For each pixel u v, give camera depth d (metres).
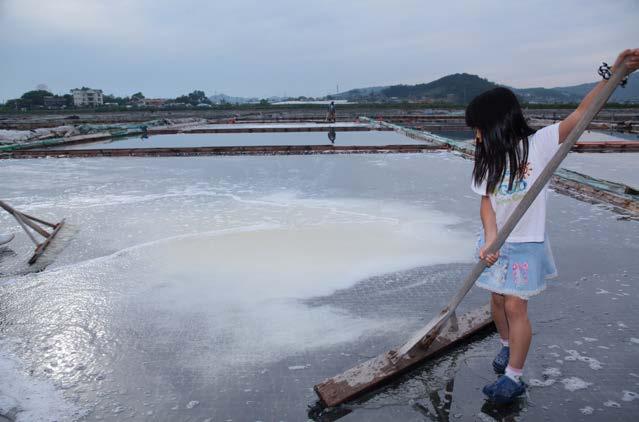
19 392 1.86
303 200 5.34
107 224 4.39
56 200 5.48
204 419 1.69
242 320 2.47
